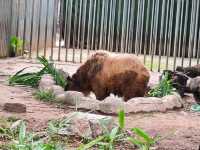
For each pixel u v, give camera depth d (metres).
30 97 11.37
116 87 11.10
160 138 7.78
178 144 8.07
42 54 21.84
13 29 19.98
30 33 20.16
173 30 22.52
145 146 6.63
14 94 11.67
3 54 19.11
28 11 21.50
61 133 7.90
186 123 9.62
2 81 13.49
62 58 20.62
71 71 16.69
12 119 8.94
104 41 19.61
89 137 7.81
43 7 24.22
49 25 26.00
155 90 11.79
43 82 12.16
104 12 20.08
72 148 7.42
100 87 11.27
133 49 22.06
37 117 9.24
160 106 10.59
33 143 6.58
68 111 10.04
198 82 12.03
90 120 8.05
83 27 19.36
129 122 9.40
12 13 19.73
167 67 18.16
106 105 10.00
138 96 11.04
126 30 20.00
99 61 11.31
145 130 8.80
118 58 11.18
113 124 8.18
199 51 18.56
